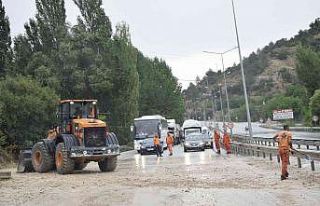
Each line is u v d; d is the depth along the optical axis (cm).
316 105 6512
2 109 3759
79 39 5725
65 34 5825
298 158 2091
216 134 3878
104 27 5931
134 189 1598
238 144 3794
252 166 2353
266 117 12950
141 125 5062
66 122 2709
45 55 5609
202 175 1992
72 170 2497
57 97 4288
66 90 5581
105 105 5906
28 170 2864
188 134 4712
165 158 3556
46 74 5356
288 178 1712
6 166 3519
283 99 11281
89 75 5556
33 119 4050
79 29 5834
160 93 8931
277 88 18462
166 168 2500
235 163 2620
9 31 5166
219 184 1631
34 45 5844
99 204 1299
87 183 1900
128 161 3447
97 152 2491
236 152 3816
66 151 2473
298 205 1127
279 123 10456
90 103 2786
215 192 1417
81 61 5669
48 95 4206
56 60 5641
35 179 2214
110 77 5678
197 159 3197
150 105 8819
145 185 1706
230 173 2027
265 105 13462
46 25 5834
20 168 2834
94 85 5506
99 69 5594
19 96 3969
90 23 6069
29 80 4278
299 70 7662
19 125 3975
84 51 5616
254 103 16500
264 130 8438
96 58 5669
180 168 2442
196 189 1511
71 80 5544
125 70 5859
